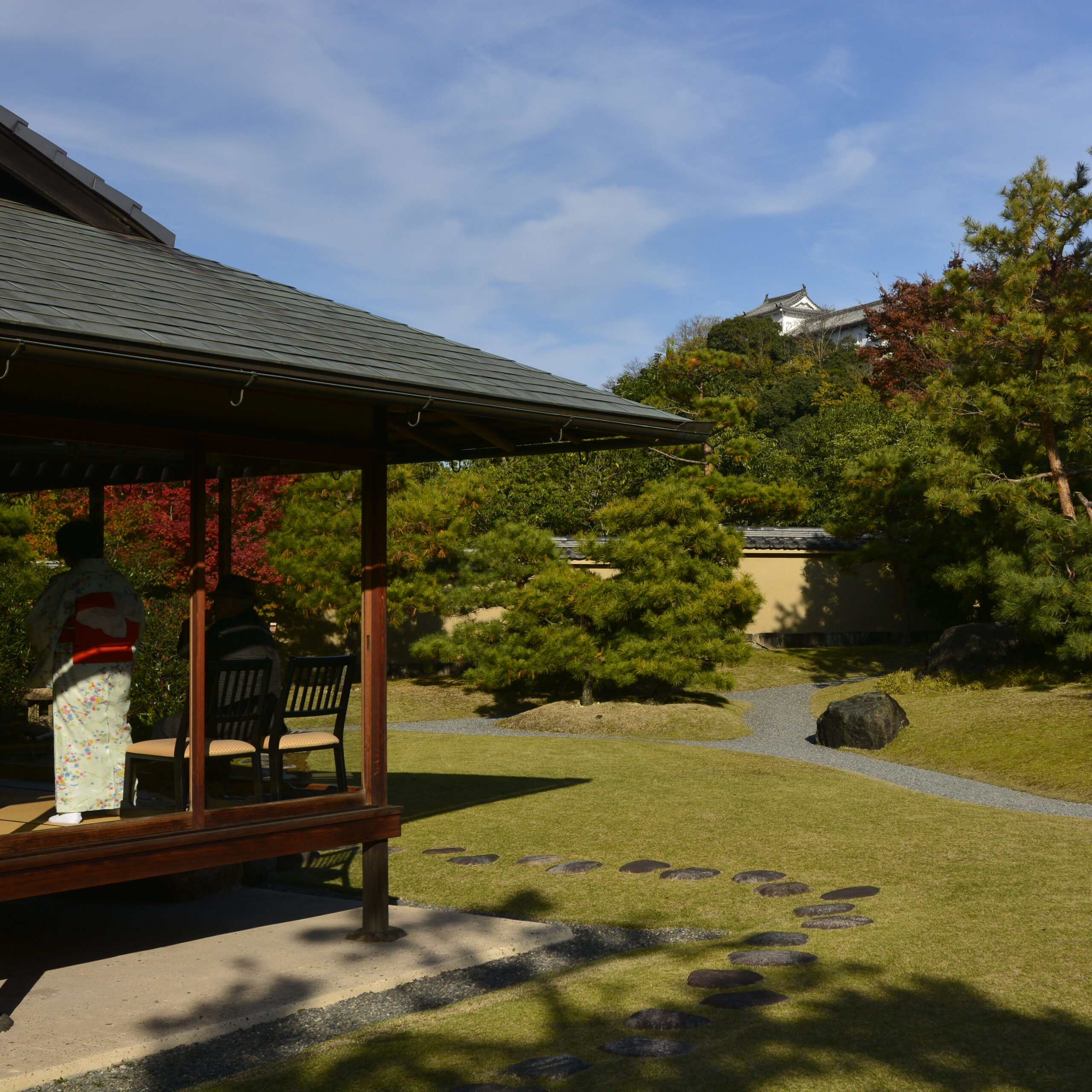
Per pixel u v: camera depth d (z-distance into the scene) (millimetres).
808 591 25188
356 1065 3510
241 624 5227
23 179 6250
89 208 6438
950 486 15617
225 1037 3922
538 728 15625
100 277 4668
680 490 16031
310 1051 3703
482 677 16594
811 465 32812
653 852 7148
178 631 10461
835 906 5512
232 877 6379
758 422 42188
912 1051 3357
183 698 10180
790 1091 3059
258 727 5035
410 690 19172
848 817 8125
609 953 5004
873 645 25078
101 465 7188
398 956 4793
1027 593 14102
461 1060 3502
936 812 8289
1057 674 15234
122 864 4094
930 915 5191
